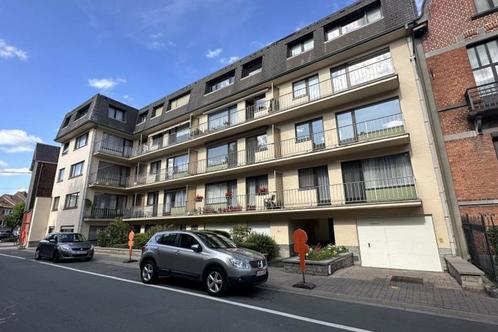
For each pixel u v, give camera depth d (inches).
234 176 668.1
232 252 278.2
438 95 426.0
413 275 355.9
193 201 732.7
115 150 927.7
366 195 468.8
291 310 219.5
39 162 1123.3
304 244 310.2
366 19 526.6
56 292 278.1
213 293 263.4
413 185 425.4
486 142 378.3
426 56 448.1
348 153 498.0
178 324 187.0
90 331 174.4
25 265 487.2
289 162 557.3
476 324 189.9
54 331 174.2
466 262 334.3
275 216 566.3
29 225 1012.5
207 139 722.8
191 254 292.5
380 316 206.4
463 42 421.1
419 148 427.2
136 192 921.5
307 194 532.4
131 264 497.0
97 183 858.1
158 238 338.6
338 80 535.5
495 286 249.9
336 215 489.4
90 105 920.9
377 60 496.7
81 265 487.2
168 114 869.2
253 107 658.2
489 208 362.0
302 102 568.7
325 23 571.5
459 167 391.5
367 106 500.1
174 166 812.0
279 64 616.1
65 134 965.8
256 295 267.9
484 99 382.9
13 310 217.3
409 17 458.9
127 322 190.5
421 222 409.1
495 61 398.6
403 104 454.3
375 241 442.6
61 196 936.3
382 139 438.3
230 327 181.9
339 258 404.8
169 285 311.3
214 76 775.7
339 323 190.5
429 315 209.3
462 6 432.5
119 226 748.0
